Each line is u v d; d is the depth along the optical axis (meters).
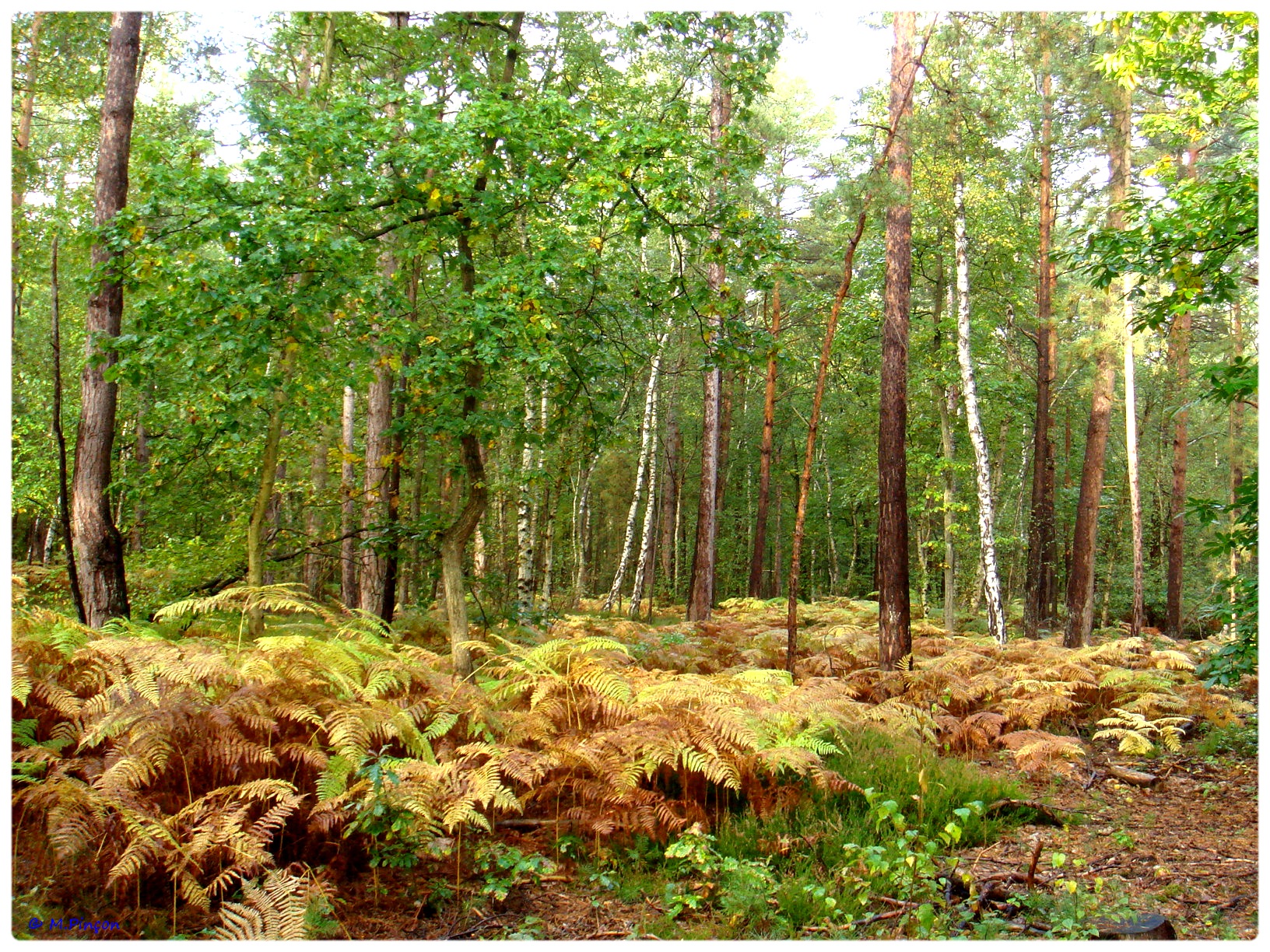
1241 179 6.59
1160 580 26.05
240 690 4.52
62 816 3.58
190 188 6.77
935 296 16.67
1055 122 15.70
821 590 34.12
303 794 4.25
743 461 30.00
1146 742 7.86
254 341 6.81
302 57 12.93
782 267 8.98
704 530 16.11
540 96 8.27
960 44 11.81
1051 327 16.30
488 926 4.00
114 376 7.06
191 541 9.38
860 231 9.51
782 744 5.52
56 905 3.70
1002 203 16.14
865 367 19.02
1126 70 8.69
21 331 13.54
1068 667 9.55
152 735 4.12
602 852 4.81
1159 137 15.08
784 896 4.29
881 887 4.44
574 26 10.85
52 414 12.53
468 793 4.43
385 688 5.38
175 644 5.23
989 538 13.96
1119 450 24.38
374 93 8.04
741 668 9.79
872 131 13.59
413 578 13.88
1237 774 7.14
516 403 12.60
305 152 7.19
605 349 9.30
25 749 4.18
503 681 6.21
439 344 7.90
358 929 3.88
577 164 8.26
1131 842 5.36
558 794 5.12
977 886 4.49
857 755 6.32
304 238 6.90
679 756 5.46
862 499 24.53
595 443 9.62
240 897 3.96
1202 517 6.20
